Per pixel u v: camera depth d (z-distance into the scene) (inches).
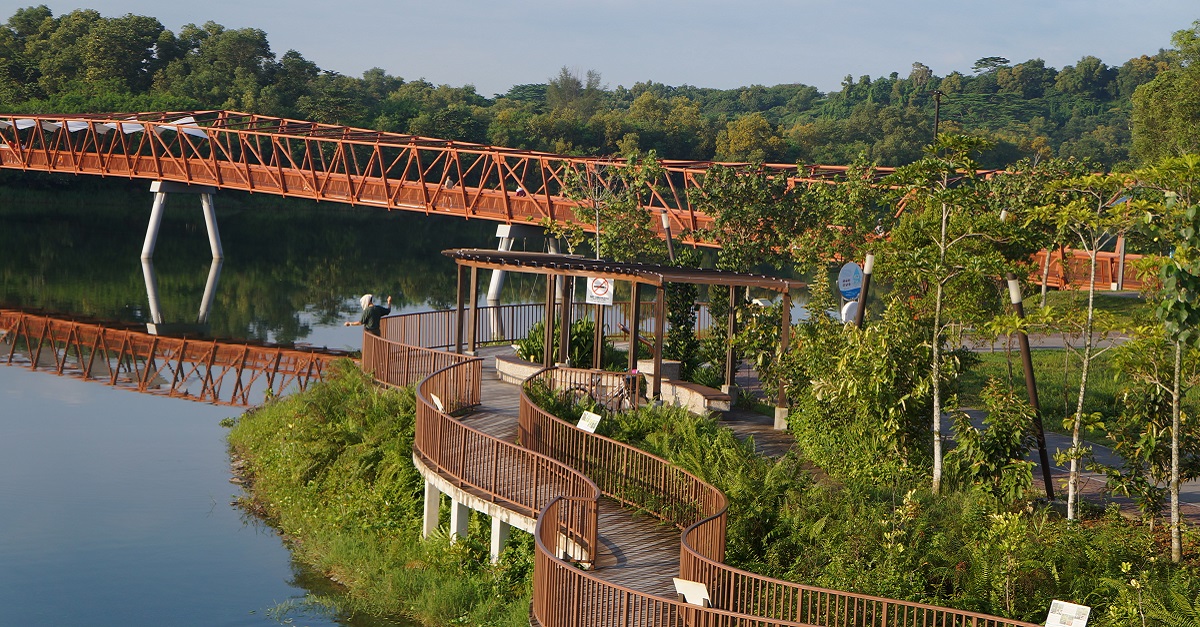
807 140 6378.0
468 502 730.8
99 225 3846.0
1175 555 642.2
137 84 5940.0
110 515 935.7
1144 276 699.4
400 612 721.6
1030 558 604.7
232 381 1507.1
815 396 836.6
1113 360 701.3
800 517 674.8
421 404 817.5
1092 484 815.1
